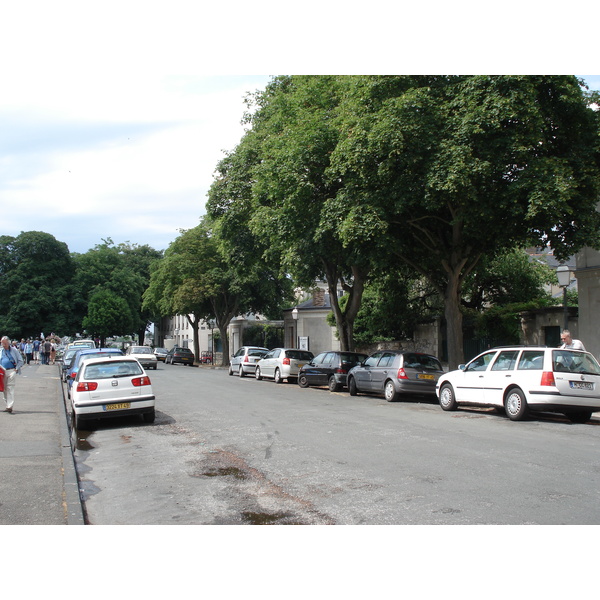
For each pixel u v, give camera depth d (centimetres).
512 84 1430
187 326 7981
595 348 1966
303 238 1998
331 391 2152
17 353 1498
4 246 6775
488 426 1170
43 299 6556
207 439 1098
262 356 3200
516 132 1435
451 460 830
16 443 1052
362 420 1281
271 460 880
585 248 2006
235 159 2700
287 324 5378
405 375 1702
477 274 2716
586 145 1570
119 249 8506
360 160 1525
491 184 1501
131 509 655
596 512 579
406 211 1700
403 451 907
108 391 1281
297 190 1838
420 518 574
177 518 611
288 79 2623
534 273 2941
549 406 1201
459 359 1875
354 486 705
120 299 6894
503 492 654
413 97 1458
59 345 6316
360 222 1584
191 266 4747
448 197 1536
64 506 653
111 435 1199
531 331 2298
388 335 3161
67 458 925
